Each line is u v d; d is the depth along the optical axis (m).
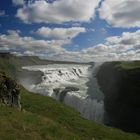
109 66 151.62
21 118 27.02
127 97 105.12
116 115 109.94
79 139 28.30
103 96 127.44
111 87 123.69
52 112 44.88
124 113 104.75
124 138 39.31
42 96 58.22
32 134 23.19
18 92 34.69
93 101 116.81
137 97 99.62
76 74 188.62
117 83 118.31
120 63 141.88
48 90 135.00
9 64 178.50
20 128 23.66
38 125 26.80
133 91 102.50
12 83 34.25
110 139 36.97
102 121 112.31
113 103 115.12
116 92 115.31
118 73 121.00
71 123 39.94
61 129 29.12
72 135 28.67
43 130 25.56
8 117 25.72
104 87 139.88
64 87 143.38
